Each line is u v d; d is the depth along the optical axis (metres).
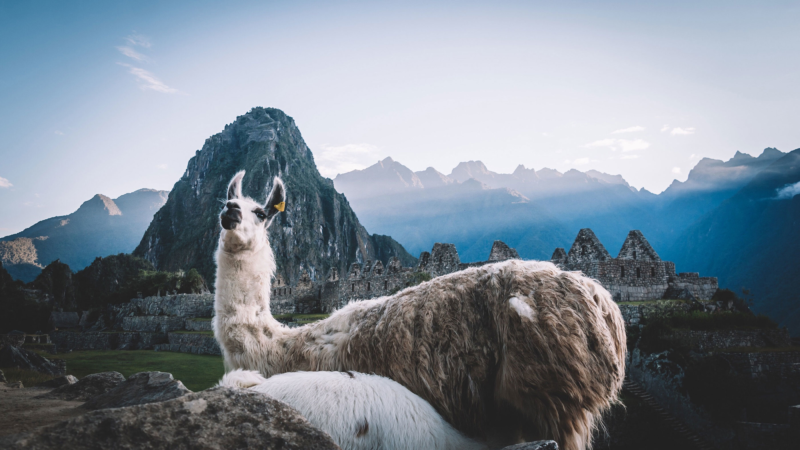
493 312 3.11
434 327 3.23
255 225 4.09
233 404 1.84
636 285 22.81
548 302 2.94
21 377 13.70
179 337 48.19
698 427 17.53
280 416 1.86
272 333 4.02
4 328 83.75
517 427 3.11
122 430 1.61
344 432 2.54
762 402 17.83
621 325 3.20
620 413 17.86
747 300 24.92
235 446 1.71
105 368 32.75
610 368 2.88
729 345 20.02
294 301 49.94
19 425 2.54
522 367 2.85
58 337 63.41
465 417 3.09
